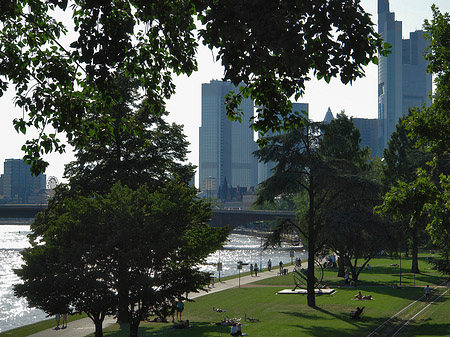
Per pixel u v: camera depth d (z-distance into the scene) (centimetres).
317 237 5278
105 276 3002
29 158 1706
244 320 4225
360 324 3919
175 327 3934
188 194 3647
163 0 1452
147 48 1695
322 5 1160
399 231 5059
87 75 1577
